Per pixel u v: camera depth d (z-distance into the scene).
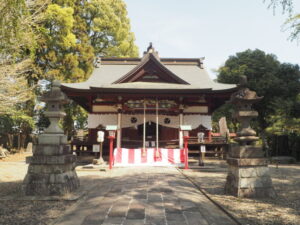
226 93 14.07
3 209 4.56
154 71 15.45
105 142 15.41
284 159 14.22
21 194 5.46
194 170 10.43
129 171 10.01
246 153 5.68
